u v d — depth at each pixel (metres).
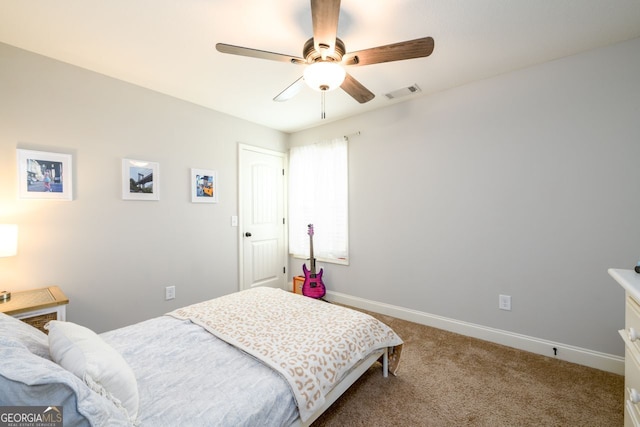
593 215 1.92
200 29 1.67
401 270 2.84
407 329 2.58
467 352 2.14
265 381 1.09
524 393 1.66
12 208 1.85
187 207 2.78
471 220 2.41
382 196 2.96
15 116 1.86
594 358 1.92
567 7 1.48
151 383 1.06
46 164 1.97
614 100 1.83
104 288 2.25
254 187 3.44
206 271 2.95
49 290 1.90
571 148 1.98
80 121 2.12
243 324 1.57
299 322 1.60
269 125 3.53
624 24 1.63
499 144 2.26
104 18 1.57
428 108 2.62
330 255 3.38
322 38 1.29
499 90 2.25
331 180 3.35
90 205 2.17
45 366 0.71
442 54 1.94
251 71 2.17
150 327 1.52
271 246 3.67
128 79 2.31
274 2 1.44
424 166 2.66
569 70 1.97
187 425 0.86
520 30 1.68
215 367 1.17
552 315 2.07
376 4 1.45
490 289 2.33
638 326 0.99
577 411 1.51
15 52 1.85
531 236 2.14
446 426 1.41
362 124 3.11
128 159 2.37
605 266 1.88
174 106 2.66
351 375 1.50
